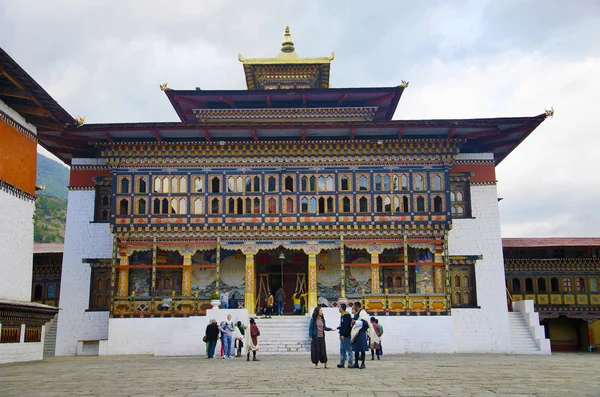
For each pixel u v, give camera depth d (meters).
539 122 37.75
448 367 21.80
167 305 36.50
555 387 14.50
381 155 38.12
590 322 46.19
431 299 36.41
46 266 44.94
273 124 36.34
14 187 28.30
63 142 39.50
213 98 43.91
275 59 48.50
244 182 38.00
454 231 39.91
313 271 37.34
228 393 13.45
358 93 43.62
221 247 37.59
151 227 37.44
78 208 40.09
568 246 46.12
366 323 20.69
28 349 28.05
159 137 37.59
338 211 37.56
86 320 38.69
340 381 15.99
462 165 40.84
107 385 15.64
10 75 25.58
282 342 33.97
